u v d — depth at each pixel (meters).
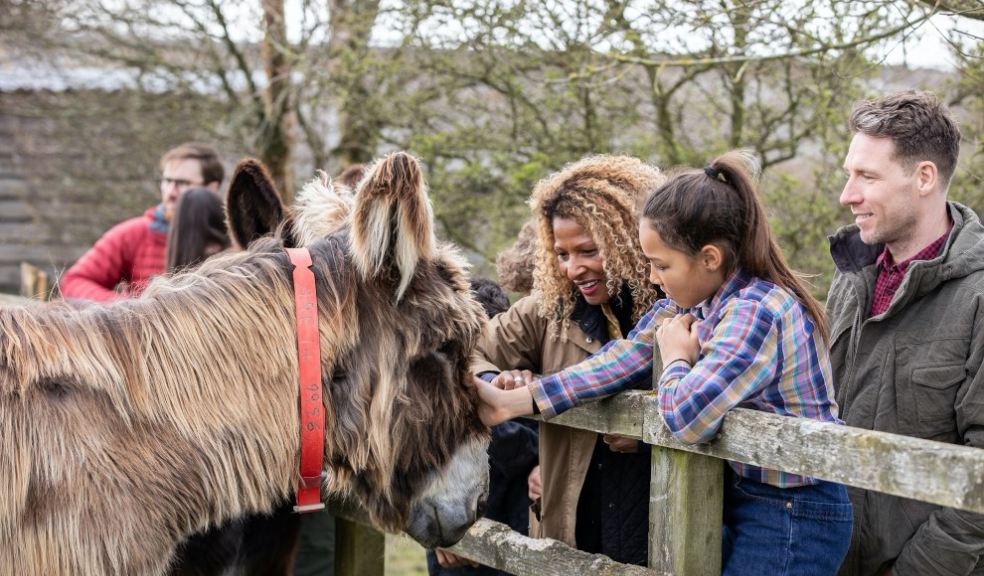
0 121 12.09
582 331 2.65
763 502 2.21
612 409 2.34
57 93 10.73
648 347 2.37
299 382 2.12
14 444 1.91
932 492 1.66
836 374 2.59
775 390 2.12
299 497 2.15
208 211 4.10
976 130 4.41
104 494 1.92
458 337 2.30
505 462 2.94
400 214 2.09
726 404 1.99
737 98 5.63
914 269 2.32
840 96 4.96
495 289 3.26
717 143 5.73
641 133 6.07
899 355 2.38
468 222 6.97
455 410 2.30
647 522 2.57
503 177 6.48
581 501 2.67
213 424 2.04
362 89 7.43
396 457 2.26
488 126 6.45
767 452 1.94
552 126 6.32
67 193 11.57
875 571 2.45
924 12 3.51
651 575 2.24
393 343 2.23
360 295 2.22
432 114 6.95
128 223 5.30
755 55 4.31
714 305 2.17
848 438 1.79
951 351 2.29
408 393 2.24
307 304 2.15
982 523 2.12
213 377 2.06
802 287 2.20
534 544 2.54
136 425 1.99
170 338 2.07
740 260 2.15
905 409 2.36
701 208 2.09
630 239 2.50
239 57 8.76
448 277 2.34
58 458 1.91
